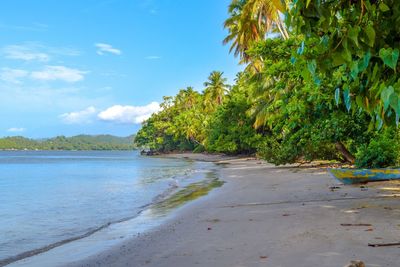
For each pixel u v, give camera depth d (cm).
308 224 849
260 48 2081
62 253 845
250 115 4684
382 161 1733
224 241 762
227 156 6925
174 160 7588
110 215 1402
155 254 726
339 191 1392
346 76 304
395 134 1728
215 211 1208
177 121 9306
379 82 271
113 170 4525
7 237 1064
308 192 1469
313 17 257
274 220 934
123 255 756
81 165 6119
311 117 1795
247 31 3356
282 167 3038
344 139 2019
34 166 5844
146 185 2544
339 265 549
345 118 1795
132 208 1555
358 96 291
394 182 1453
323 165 2692
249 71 4250
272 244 699
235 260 619
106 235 1014
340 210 994
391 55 226
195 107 9569
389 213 906
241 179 2431
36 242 1002
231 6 3962
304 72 283
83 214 1447
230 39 4081
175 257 682
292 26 265
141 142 12631
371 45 233
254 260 608
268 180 2153
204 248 721
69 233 1108
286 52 1973
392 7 252
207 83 7712
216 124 6469
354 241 672
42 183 2842
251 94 4291
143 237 918
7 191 2305
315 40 274
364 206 1023
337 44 250
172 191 2083
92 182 2888
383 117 275
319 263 565
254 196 1512
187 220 1088
